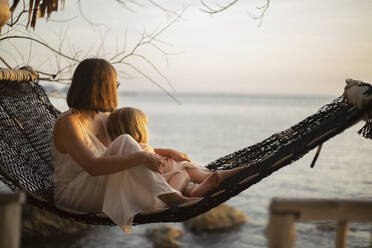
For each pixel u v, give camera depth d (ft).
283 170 54.13
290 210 5.18
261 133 112.37
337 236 5.55
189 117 169.07
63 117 8.58
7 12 10.62
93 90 8.75
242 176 8.90
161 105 281.33
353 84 9.51
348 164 57.00
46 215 34.68
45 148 10.01
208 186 9.41
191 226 36.68
